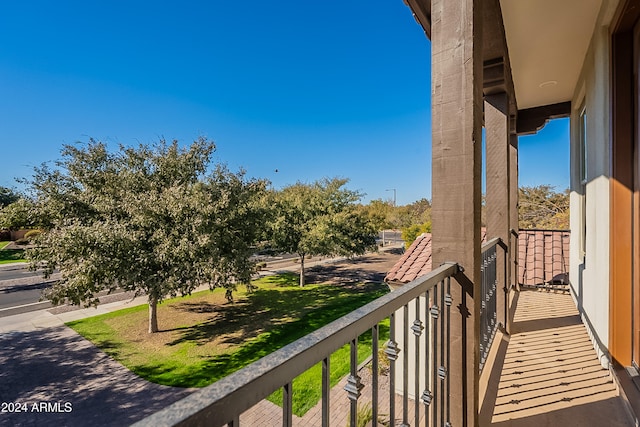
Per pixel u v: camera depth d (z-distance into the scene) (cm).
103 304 1140
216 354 745
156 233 821
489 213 291
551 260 443
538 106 447
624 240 198
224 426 38
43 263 880
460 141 129
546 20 249
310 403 463
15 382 626
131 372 663
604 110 217
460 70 129
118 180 921
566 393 187
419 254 511
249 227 1014
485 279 219
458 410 132
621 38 199
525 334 276
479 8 138
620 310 198
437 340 119
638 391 169
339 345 63
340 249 1370
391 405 87
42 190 854
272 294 1271
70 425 499
